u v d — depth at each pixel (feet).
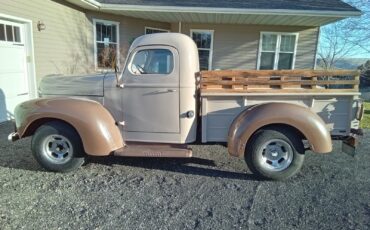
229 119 12.56
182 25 38.73
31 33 24.54
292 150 12.14
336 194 11.32
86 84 13.60
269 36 38.17
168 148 12.83
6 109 22.79
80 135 12.39
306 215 9.78
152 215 9.65
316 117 11.76
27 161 14.39
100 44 34.99
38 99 13.32
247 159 12.41
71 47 30.71
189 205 10.36
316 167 14.21
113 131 12.74
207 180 12.55
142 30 38.11
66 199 10.62
